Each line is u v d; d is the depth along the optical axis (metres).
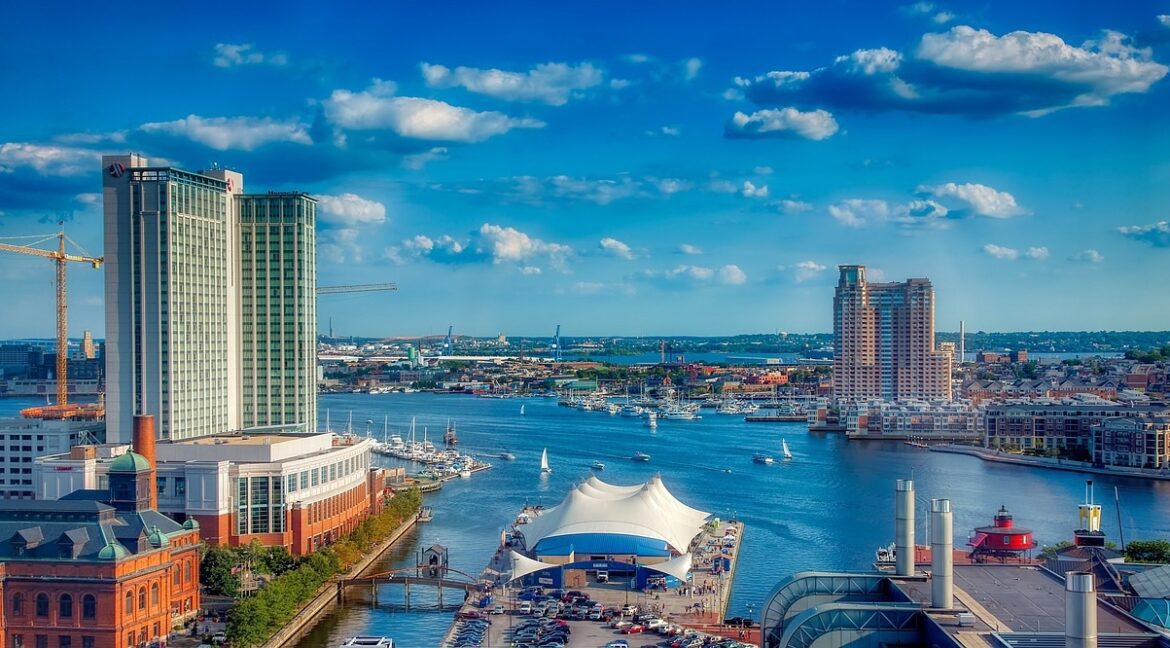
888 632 162.50
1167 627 163.12
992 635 152.00
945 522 164.88
